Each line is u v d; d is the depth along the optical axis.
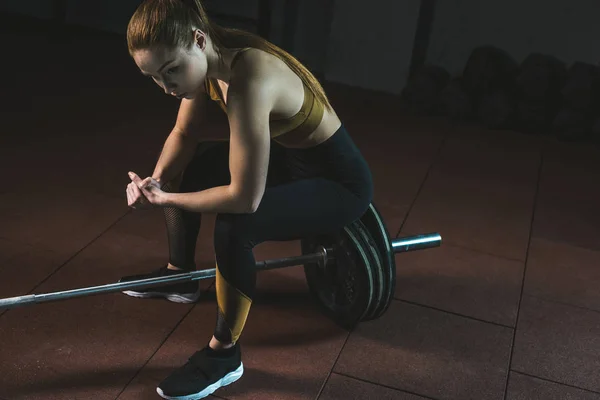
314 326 2.26
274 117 1.74
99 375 1.96
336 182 1.92
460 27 4.41
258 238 1.83
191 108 1.97
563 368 2.17
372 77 4.59
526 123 4.07
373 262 2.06
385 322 2.31
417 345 2.22
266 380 2.01
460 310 2.41
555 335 2.32
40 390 1.89
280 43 4.79
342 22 4.48
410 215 3.03
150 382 1.96
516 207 3.20
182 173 2.09
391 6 4.35
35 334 2.08
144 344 2.10
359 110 4.21
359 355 2.15
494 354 2.21
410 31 4.38
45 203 2.80
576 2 4.14
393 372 2.09
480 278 2.61
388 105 4.35
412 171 3.46
